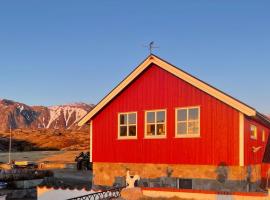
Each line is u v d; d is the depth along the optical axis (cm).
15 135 16788
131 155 2627
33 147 13912
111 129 2739
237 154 2233
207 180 2328
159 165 2512
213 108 2330
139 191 2103
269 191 1898
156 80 2566
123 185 2638
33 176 3294
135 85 2658
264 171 2819
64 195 2288
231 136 2259
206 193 1995
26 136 16275
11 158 7181
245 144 2278
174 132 2466
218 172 2294
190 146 2398
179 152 2434
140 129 2608
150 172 2542
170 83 2506
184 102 2439
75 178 3812
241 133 2228
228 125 2272
